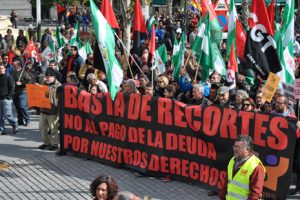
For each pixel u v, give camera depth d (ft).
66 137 40.40
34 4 164.66
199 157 33.12
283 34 40.14
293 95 33.17
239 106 33.65
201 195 32.32
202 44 42.19
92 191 19.34
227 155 31.68
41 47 79.46
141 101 35.65
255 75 39.73
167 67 52.85
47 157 40.63
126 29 56.75
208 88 40.60
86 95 38.83
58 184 34.60
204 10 42.91
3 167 38.27
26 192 33.24
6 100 47.85
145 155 35.63
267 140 29.73
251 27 36.11
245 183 22.61
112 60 35.55
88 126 38.93
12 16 136.26
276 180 29.50
